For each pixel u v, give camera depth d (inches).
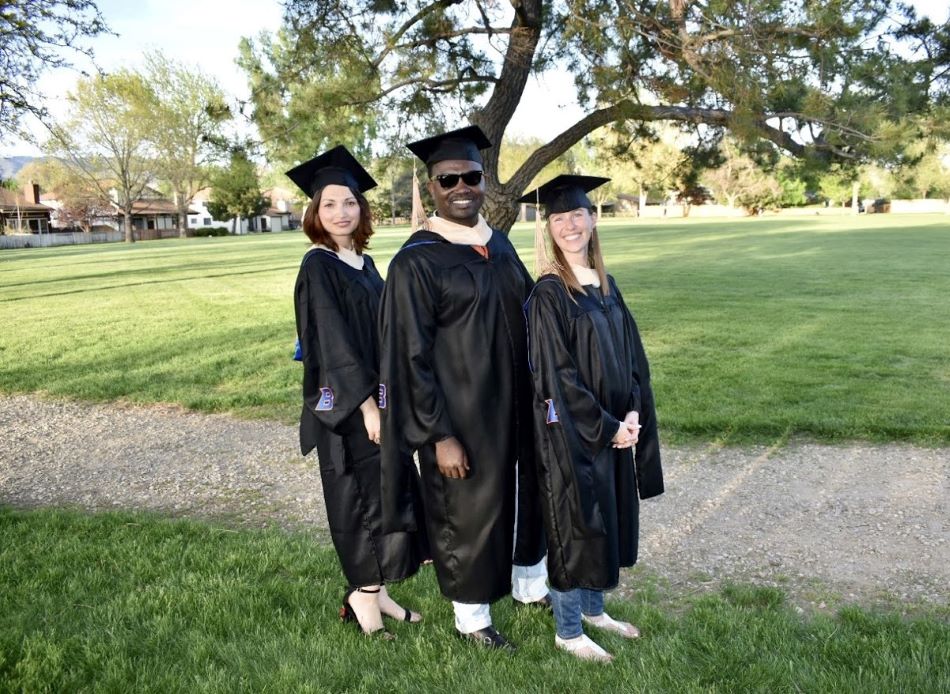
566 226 112.8
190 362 378.6
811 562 150.9
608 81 307.6
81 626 123.9
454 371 110.3
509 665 111.9
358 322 117.5
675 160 443.8
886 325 425.4
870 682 102.4
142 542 161.6
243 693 104.3
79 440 259.8
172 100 2047.2
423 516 118.9
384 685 107.0
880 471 201.5
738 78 289.9
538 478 112.7
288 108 396.2
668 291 603.8
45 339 461.1
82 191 2561.5
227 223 3142.2
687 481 199.8
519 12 357.4
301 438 123.6
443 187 112.6
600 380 111.8
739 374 310.8
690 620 125.0
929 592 136.2
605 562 110.5
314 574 146.2
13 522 179.3
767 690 102.7
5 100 393.1
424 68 395.2
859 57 301.0
